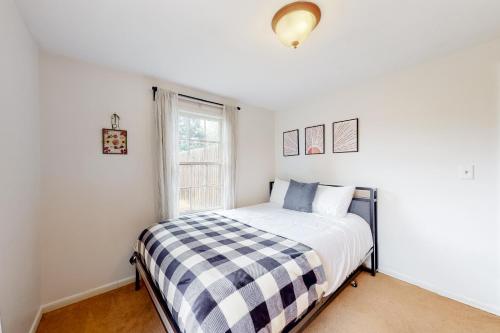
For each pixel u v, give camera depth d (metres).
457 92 1.87
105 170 2.07
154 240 1.75
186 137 2.68
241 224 2.12
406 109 2.18
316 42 1.69
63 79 1.87
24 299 1.42
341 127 2.73
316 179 3.06
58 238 1.85
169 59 1.96
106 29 1.53
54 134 1.82
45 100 1.79
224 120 2.95
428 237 2.04
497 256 1.69
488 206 1.72
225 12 1.36
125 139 2.17
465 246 1.83
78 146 1.93
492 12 1.36
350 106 2.65
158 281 1.38
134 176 2.23
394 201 2.27
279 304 1.12
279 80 2.44
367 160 2.49
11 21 1.24
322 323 1.61
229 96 2.96
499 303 1.68
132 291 2.07
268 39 1.66
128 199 2.20
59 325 1.63
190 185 2.71
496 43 1.68
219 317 0.94
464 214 1.84
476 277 1.78
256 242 1.62
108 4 1.29
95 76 2.03
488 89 1.72
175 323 1.12
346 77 2.37
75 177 1.92
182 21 1.45
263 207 2.96
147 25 1.49
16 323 1.29
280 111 3.62
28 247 1.50
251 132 3.36
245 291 1.05
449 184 1.92
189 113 2.68
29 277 1.52
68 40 1.65
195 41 1.68
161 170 2.33
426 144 2.05
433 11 1.35
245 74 2.29
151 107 2.34
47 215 1.80
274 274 1.20
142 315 1.74
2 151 1.13
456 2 1.28
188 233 1.82
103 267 2.06
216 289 1.04
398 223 2.24
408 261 2.18
